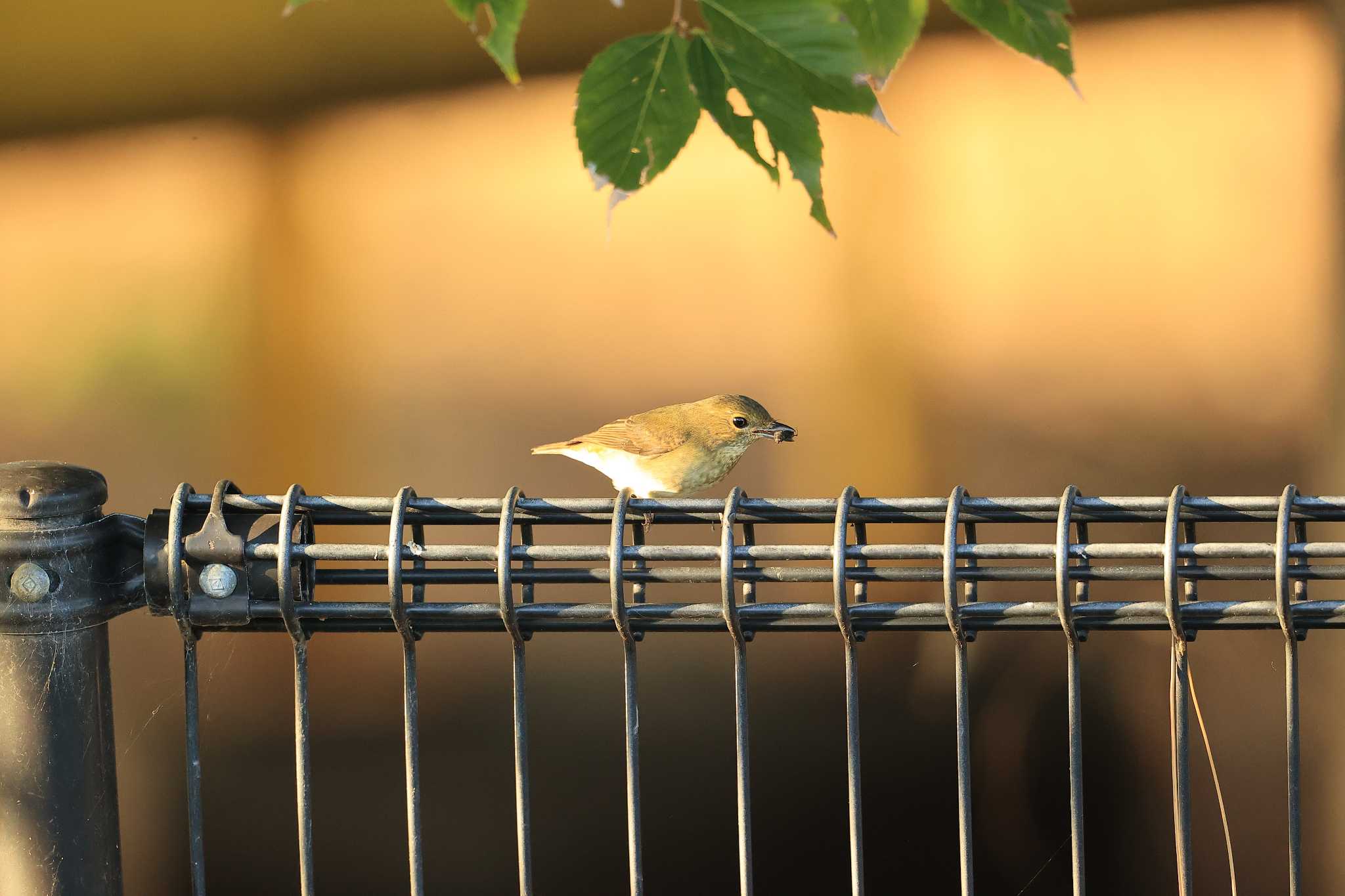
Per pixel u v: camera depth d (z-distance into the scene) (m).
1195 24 11.26
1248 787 9.48
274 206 12.17
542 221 12.32
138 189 12.02
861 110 2.85
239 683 10.63
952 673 10.31
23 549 3.38
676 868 9.95
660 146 2.82
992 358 11.66
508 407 12.25
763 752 10.40
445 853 9.98
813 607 3.25
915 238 11.91
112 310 12.09
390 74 11.82
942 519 3.23
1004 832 9.96
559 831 10.14
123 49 11.62
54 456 11.87
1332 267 11.05
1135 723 9.86
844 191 11.93
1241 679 9.63
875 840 9.99
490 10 2.61
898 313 11.92
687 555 3.29
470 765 10.54
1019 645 10.09
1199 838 9.53
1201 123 11.32
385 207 12.19
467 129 12.05
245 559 3.36
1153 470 11.02
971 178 11.84
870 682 10.39
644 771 10.41
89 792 3.50
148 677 10.51
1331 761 9.39
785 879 10.02
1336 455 10.73
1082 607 3.18
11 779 3.46
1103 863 9.75
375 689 10.80
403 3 11.66
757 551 3.24
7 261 12.01
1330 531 8.49
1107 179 11.55
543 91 11.90
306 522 3.48
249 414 12.27
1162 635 9.86
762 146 12.20
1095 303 11.45
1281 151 11.13
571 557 3.31
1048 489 11.30
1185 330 11.17
